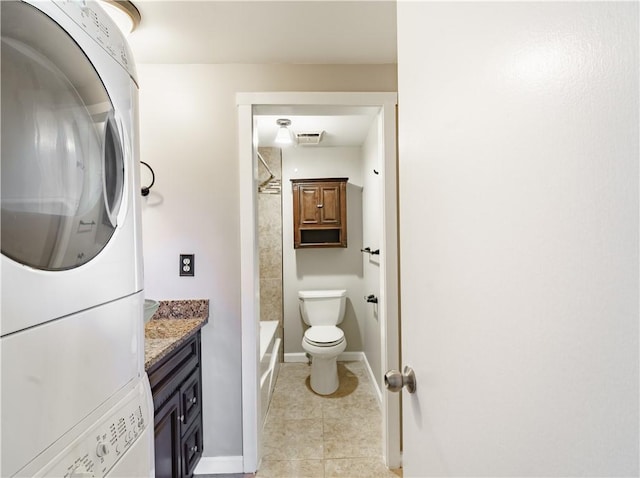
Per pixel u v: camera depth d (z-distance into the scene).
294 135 2.88
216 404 1.71
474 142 0.47
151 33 1.44
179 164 1.70
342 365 3.22
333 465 1.77
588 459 0.30
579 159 0.30
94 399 0.56
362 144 3.24
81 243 0.55
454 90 0.52
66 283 0.50
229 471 1.70
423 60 0.65
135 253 0.72
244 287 1.70
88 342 0.55
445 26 0.55
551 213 0.34
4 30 0.43
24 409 0.43
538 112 0.35
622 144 0.27
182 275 1.70
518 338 0.39
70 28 0.54
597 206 0.29
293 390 2.66
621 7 0.27
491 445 0.44
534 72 0.35
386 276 1.75
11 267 0.42
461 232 0.51
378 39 1.51
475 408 0.48
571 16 0.31
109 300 0.62
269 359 2.56
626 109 0.26
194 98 1.69
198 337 1.67
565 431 0.32
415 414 0.72
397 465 1.75
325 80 1.72
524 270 0.38
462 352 0.51
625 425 0.27
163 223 1.70
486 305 0.45
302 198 3.20
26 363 0.43
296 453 1.86
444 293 0.57
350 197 3.34
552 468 0.34
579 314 0.31
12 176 0.43
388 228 1.75
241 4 1.26
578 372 0.31
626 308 0.27
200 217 1.71
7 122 0.43
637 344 0.26
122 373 0.66
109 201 0.64
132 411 0.68
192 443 1.58
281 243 3.30
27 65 0.46
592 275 0.29
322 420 2.21
